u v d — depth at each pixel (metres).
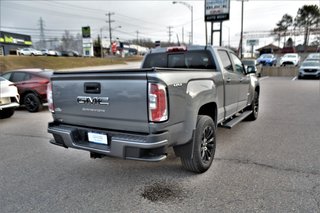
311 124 6.26
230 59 5.07
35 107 9.01
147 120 2.80
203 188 3.22
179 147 3.45
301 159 4.04
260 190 3.11
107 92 3.03
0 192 3.28
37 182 3.54
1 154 4.70
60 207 2.91
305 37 67.19
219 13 23.31
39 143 5.36
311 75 19.30
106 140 3.14
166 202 2.95
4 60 33.31
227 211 2.72
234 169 3.74
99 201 3.01
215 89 3.97
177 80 2.99
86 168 3.98
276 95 11.59
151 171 3.79
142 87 2.78
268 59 29.22
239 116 5.57
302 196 2.95
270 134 5.48
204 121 3.54
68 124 3.58
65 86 3.43
